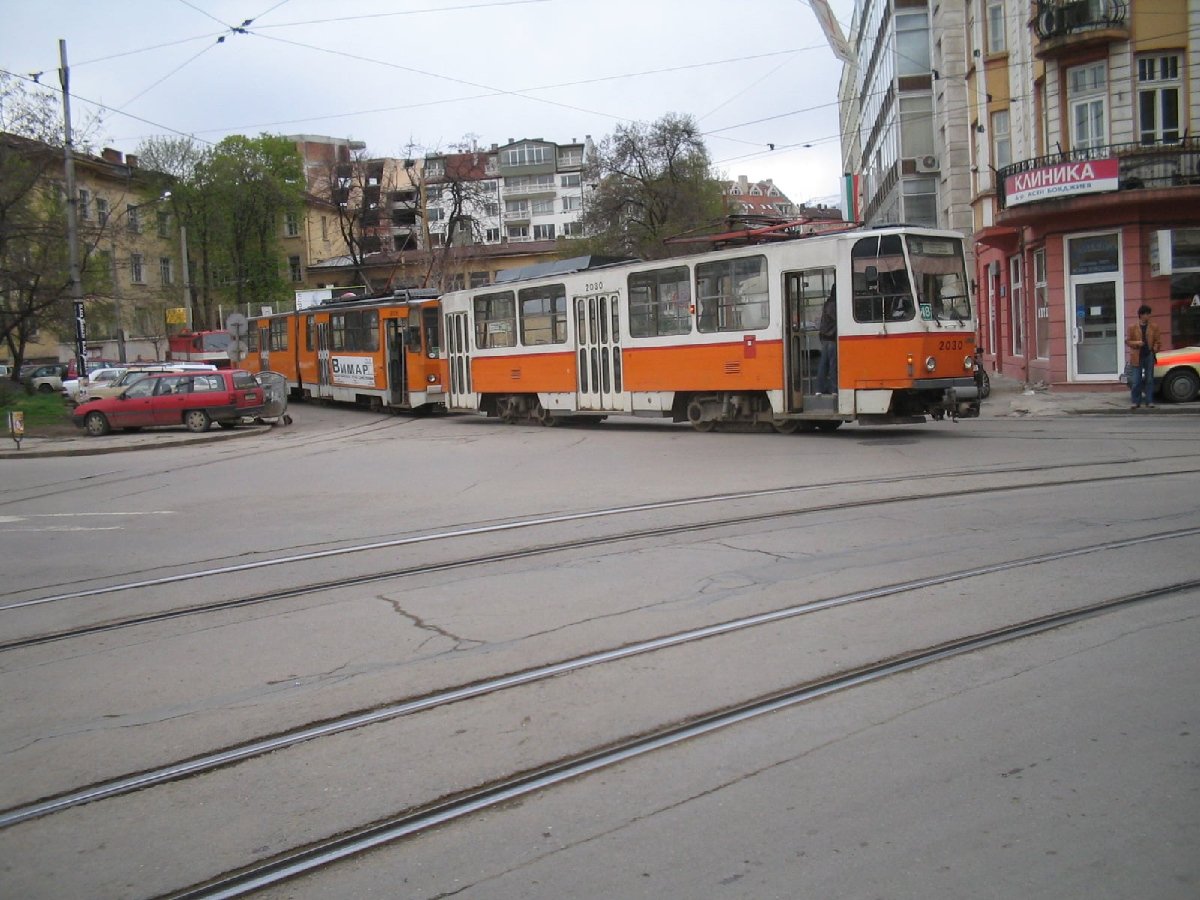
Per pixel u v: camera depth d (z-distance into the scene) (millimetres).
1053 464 13141
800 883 3658
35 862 4164
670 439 19406
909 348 17125
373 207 66812
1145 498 10461
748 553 8844
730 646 6348
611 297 22141
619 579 8180
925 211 44375
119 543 11039
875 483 12289
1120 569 7652
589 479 14148
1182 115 25656
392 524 11234
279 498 13836
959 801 4203
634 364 21672
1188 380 21797
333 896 3773
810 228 19500
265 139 65625
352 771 4848
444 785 4637
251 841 4234
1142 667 5625
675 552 9047
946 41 39781
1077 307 26359
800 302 18547
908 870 3707
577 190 98500
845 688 5535
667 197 50719
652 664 6098
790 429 18984
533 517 11125
